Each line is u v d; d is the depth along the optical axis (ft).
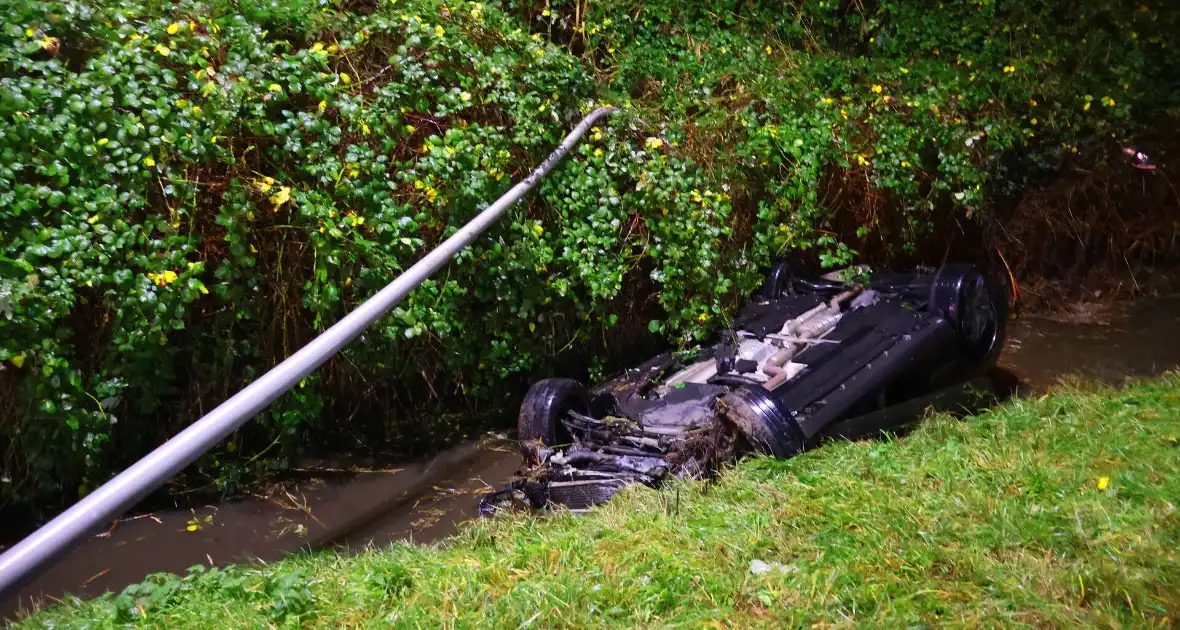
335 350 12.56
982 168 27.73
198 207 17.72
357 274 18.83
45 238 15.39
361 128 18.06
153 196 16.96
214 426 10.05
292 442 20.16
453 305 19.53
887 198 27.27
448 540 15.34
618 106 22.58
